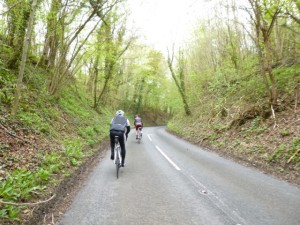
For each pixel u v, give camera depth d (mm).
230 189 7105
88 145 13828
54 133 11766
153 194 6746
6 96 10508
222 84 25312
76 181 7945
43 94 15000
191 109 33750
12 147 7949
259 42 14047
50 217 5215
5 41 14906
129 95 60312
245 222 4945
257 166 9953
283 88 15438
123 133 9125
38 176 6641
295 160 8828
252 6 12969
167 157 12727
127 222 5031
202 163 11000
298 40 18250
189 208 5723
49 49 20625
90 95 34250
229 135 15516
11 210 4695
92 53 20047
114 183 7836
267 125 13211
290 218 5078
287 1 11211
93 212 5523
